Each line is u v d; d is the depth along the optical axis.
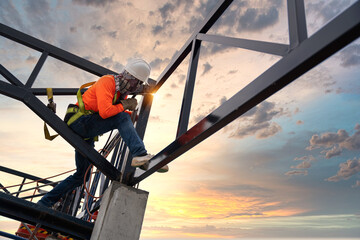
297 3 1.74
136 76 3.20
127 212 3.22
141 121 4.11
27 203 3.46
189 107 2.96
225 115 2.04
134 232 3.17
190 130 2.50
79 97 3.14
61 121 3.30
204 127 2.28
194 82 3.15
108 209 3.20
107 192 3.37
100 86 3.00
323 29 1.46
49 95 3.43
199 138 2.33
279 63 1.69
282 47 1.74
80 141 3.32
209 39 2.99
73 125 3.25
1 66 3.46
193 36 3.55
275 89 1.71
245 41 2.22
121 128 3.12
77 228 3.67
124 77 3.20
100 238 3.01
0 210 3.50
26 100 3.30
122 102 3.09
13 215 3.61
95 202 4.66
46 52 4.00
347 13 1.34
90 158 3.32
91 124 3.21
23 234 4.76
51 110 3.37
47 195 3.60
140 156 2.96
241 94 1.95
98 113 3.18
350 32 1.31
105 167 3.40
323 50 1.42
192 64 3.24
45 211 3.50
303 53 1.54
